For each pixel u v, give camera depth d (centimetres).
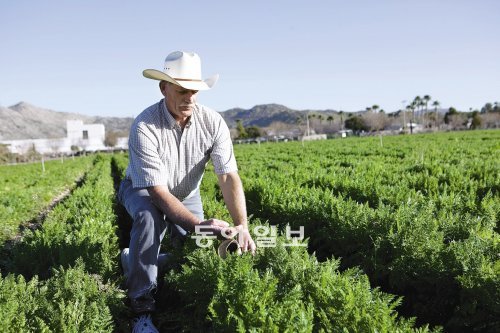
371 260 566
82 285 443
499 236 551
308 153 2861
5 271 625
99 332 386
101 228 701
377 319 351
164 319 468
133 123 489
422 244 521
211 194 1028
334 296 385
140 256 466
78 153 10219
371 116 11719
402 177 1195
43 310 389
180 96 455
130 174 538
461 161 1480
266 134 12425
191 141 502
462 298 467
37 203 1423
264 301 376
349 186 1027
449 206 745
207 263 459
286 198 863
